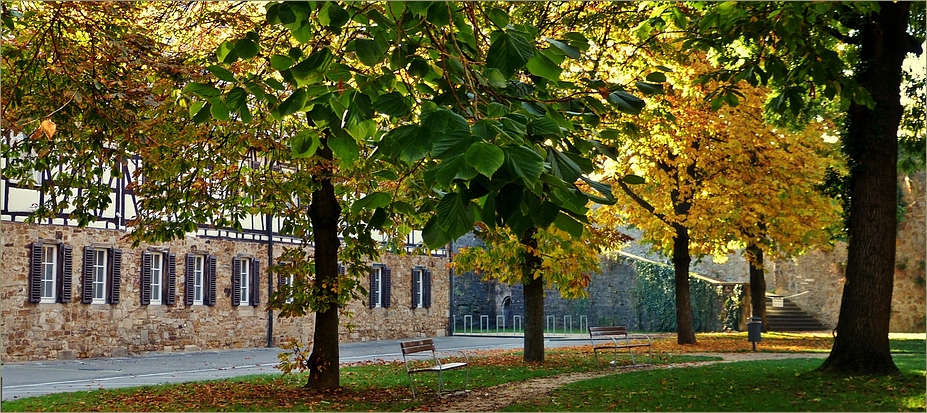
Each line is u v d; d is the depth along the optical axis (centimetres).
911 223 3228
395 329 3488
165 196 1248
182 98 962
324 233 1247
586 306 3881
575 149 411
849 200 1302
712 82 1677
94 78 789
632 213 2175
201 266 2712
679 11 843
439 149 290
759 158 1875
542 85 457
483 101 393
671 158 1986
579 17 1127
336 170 1115
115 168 1155
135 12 1053
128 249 2430
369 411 1032
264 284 2930
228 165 1204
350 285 1197
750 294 3209
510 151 292
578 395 1135
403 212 407
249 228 2875
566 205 328
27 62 848
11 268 2098
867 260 1208
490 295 4422
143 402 1137
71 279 2252
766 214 1889
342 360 2139
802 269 3438
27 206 2139
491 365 1703
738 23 841
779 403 992
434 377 1457
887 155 1209
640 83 444
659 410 970
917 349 2033
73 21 832
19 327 2112
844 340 1226
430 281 3722
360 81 413
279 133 1177
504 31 370
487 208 313
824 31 842
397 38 417
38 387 1471
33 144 827
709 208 1897
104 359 2262
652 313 3638
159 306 2528
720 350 2081
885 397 998
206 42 1115
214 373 1797
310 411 1034
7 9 658
